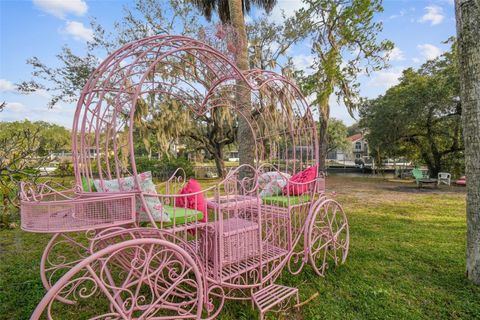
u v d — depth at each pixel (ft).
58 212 5.16
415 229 14.85
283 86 10.32
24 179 16.07
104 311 7.39
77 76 27.91
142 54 6.69
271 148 12.09
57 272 9.52
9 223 16.03
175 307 6.00
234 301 7.86
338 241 11.86
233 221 8.29
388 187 37.37
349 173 68.28
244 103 14.39
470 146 8.23
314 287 8.55
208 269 7.13
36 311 4.18
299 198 9.80
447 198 26.81
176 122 20.66
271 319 6.92
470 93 8.07
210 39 13.48
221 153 43.83
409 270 9.51
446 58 39.68
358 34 21.36
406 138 47.52
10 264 10.44
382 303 7.48
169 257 6.29
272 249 9.07
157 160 44.34
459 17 8.17
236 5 15.39
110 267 9.12
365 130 52.70
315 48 26.48
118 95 6.56
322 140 30.42
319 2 23.04
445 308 7.18
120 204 5.65
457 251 11.19
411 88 40.83
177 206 8.27
